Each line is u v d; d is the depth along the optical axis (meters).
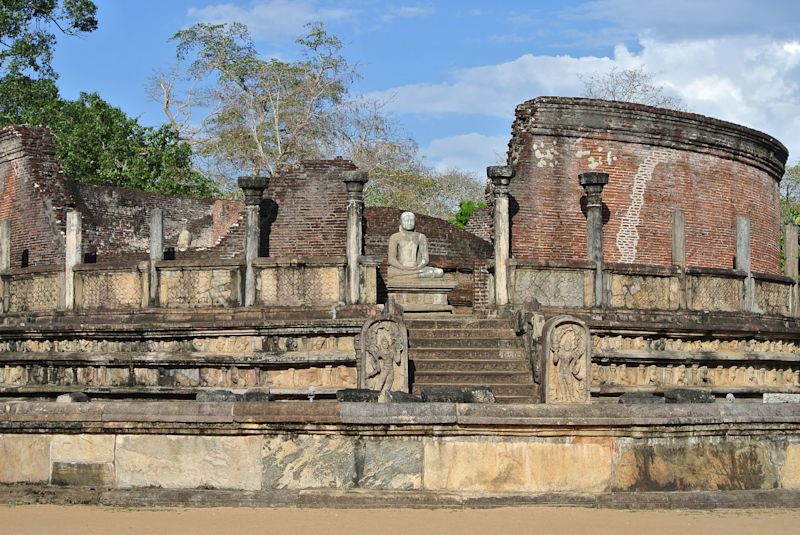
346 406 11.87
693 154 29.50
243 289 22.08
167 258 28.20
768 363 25.03
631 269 23.45
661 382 23.14
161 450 12.00
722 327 23.70
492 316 22.41
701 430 12.32
